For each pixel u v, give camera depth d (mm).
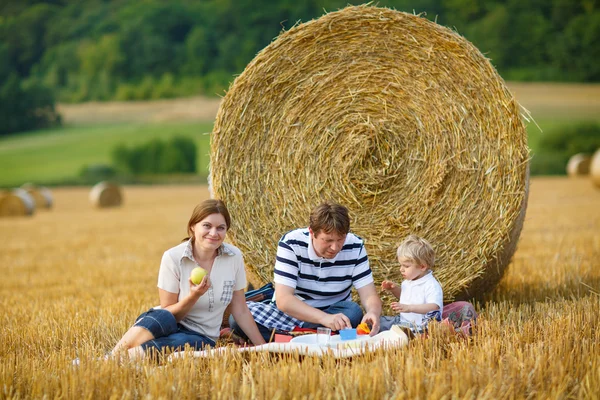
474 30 118250
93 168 118000
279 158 10938
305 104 10969
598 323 8312
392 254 10609
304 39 10922
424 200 10539
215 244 8352
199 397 6273
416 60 10711
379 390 6141
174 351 7801
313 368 6672
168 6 149500
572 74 115250
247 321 8742
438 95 10586
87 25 156875
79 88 149875
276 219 10867
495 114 10188
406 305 8664
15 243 25734
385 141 10820
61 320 10625
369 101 10922
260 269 10742
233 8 140375
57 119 141625
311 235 8773
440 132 10539
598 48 113625
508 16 116750
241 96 10789
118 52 148250
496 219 10109
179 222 33188
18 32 154125
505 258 10586
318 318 8531
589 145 105625
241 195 10758
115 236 27234
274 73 10898
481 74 10289
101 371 6668
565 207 30625
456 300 10539
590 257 15180
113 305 11820
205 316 8484
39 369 7105
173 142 122750
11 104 138750
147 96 145375
